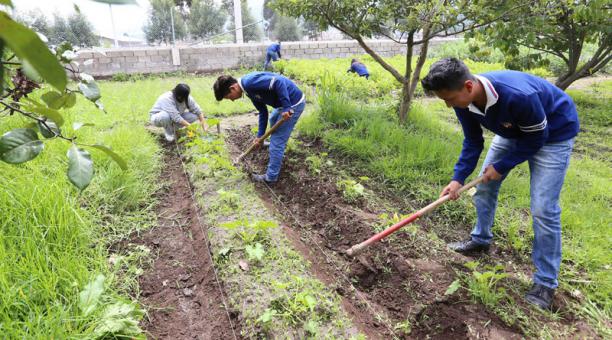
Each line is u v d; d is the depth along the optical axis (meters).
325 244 3.66
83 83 1.47
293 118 4.52
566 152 2.68
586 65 8.19
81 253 3.02
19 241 2.79
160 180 4.66
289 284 2.81
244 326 2.54
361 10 5.57
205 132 5.63
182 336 2.63
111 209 3.77
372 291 3.14
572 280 3.15
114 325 2.34
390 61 13.74
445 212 4.07
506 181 4.53
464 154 3.16
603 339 2.66
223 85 4.28
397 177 4.68
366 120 6.01
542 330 2.70
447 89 2.43
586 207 4.06
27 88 1.34
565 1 5.62
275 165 4.69
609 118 7.76
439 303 2.90
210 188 4.18
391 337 2.67
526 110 2.42
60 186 3.46
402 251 3.43
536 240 2.88
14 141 1.04
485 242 3.47
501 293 2.93
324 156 5.30
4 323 2.12
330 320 2.57
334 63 13.34
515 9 5.29
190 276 3.15
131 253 3.27
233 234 3.32
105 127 6.00
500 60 14.43
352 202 4.26
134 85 10.38
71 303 2.49
